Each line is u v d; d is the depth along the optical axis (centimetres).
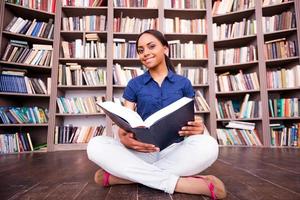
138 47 111
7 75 260
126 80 291
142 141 74
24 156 220
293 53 275
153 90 109
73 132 280
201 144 87
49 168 154
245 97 290
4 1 261
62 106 283
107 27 295
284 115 271
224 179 118
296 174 129
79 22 299
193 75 299
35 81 277
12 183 112
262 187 102
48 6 294
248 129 283
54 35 287
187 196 85
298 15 273
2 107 256
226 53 304
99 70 293
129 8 300
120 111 78
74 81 288
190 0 311
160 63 113
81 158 203
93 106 288
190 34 304
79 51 293
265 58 284
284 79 277
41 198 88
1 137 247
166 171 89
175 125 79
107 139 92
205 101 294
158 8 301
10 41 268
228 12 306
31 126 293
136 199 83
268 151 236
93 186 104
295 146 263
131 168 87
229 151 237
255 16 291
